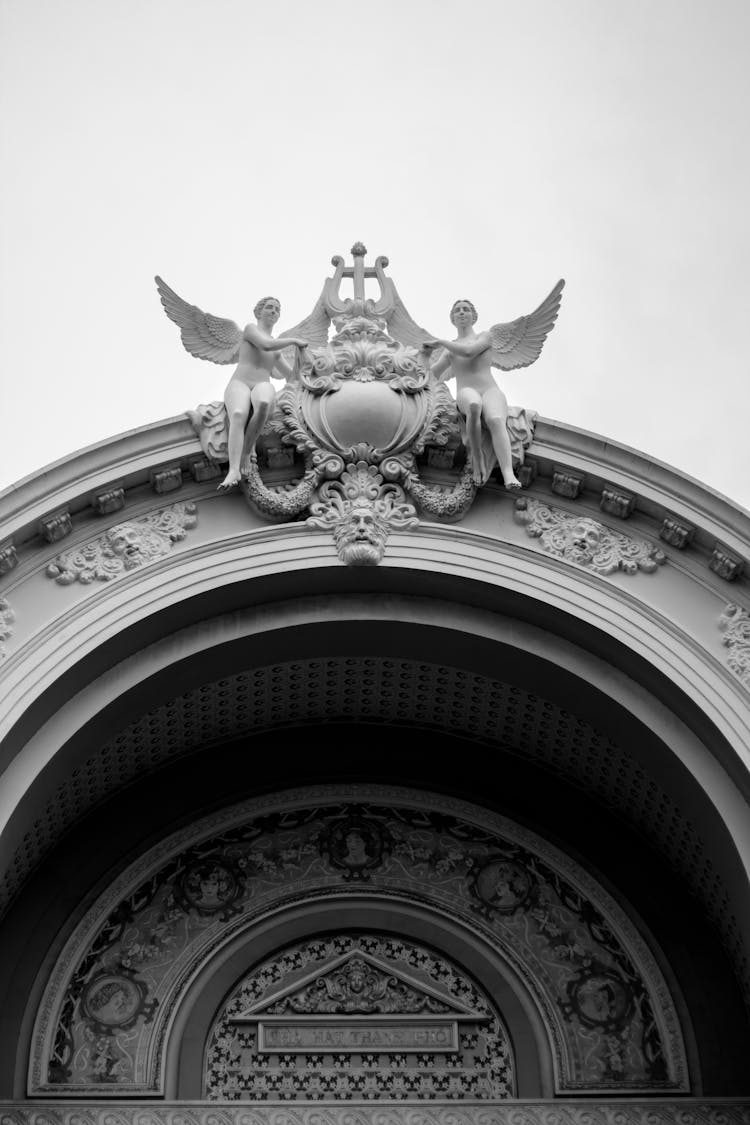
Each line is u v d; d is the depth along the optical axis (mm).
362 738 14578
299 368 13656
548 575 12930
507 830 14297
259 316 13602
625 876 14047
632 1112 12938
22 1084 12852
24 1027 13055
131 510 13148
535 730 14117
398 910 14016
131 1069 13102
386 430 13359
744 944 13039
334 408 13359
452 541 13055
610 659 12898
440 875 14188
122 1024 13305
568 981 13672
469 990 13711
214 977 13617
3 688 12055
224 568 12805
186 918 13852
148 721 13570
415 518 13125
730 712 12227
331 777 14438
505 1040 13461
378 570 12906
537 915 13977
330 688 14078
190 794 14250
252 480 13141
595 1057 13297
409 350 13742
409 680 13953
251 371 13406
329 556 12914
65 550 12875
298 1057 13328
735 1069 13133
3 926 13453
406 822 14422
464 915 13977
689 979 13547
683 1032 13320
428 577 12938
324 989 13672
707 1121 12891
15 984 13219
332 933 13961
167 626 12836
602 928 13875
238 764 14406
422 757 14539
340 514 13086
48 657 12250
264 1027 13438
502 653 13180
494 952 13812
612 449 13164
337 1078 13227
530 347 13773
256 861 14180
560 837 14234
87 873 13812
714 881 13281
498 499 13438
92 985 13461
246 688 13773
